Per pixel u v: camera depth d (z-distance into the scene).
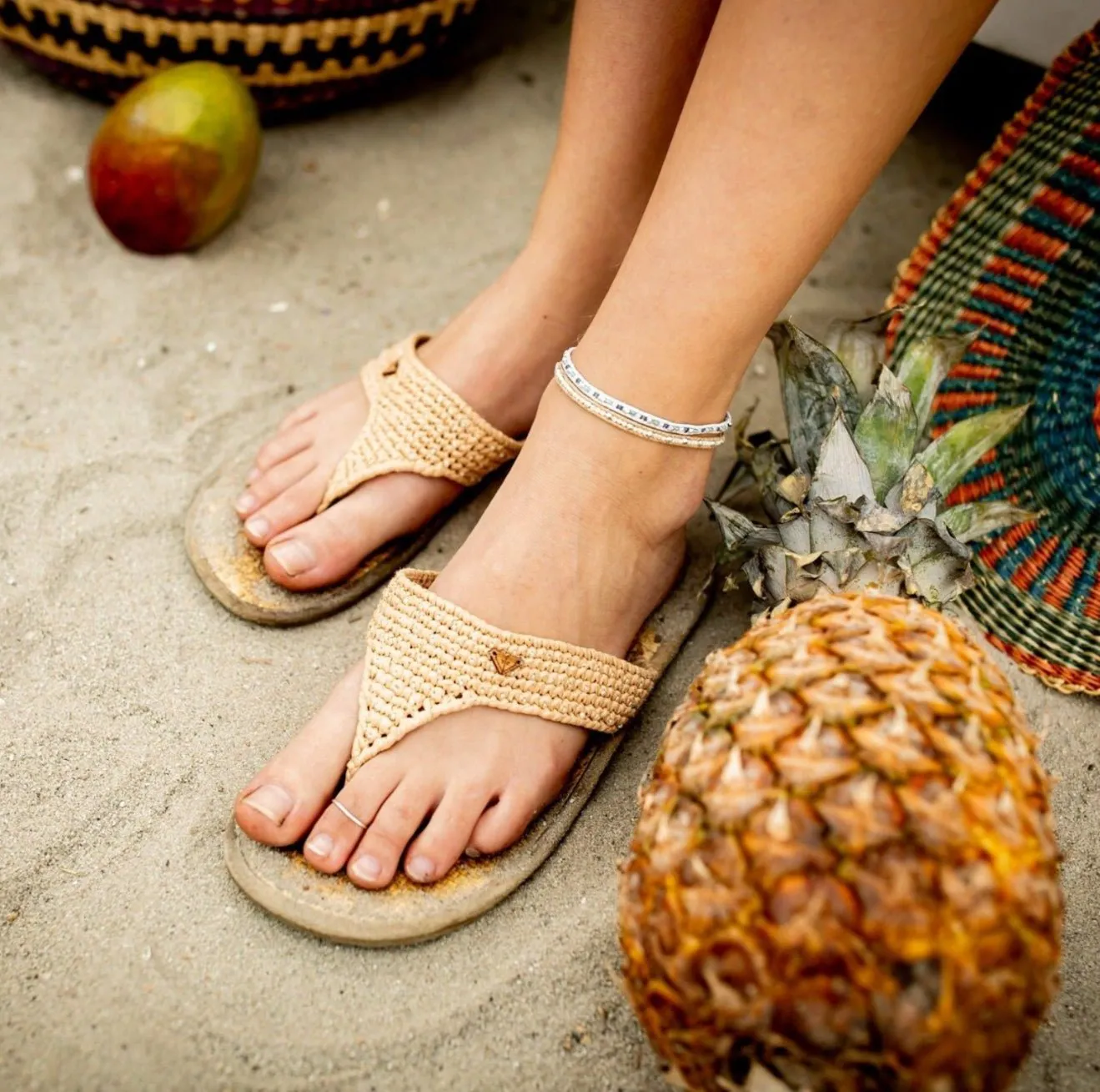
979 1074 0.63
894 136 0.71
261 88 1.05
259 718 0.81
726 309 0.73
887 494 0.77
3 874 0.75
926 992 0.62
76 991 0.72
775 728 0.66
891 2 0.68
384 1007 0.73
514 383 0.85
